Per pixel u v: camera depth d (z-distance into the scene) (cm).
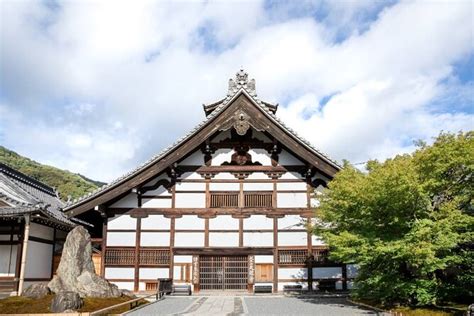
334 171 2233
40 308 1478
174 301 1873
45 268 2398
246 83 2362
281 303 1784
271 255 2261
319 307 1634
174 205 2323
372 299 1678
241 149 2405
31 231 2261
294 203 2327
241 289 2234
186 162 2391
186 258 2258
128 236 2283
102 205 2262
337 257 1675
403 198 1344
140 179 2256
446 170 1352
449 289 1373
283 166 2375
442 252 1338
